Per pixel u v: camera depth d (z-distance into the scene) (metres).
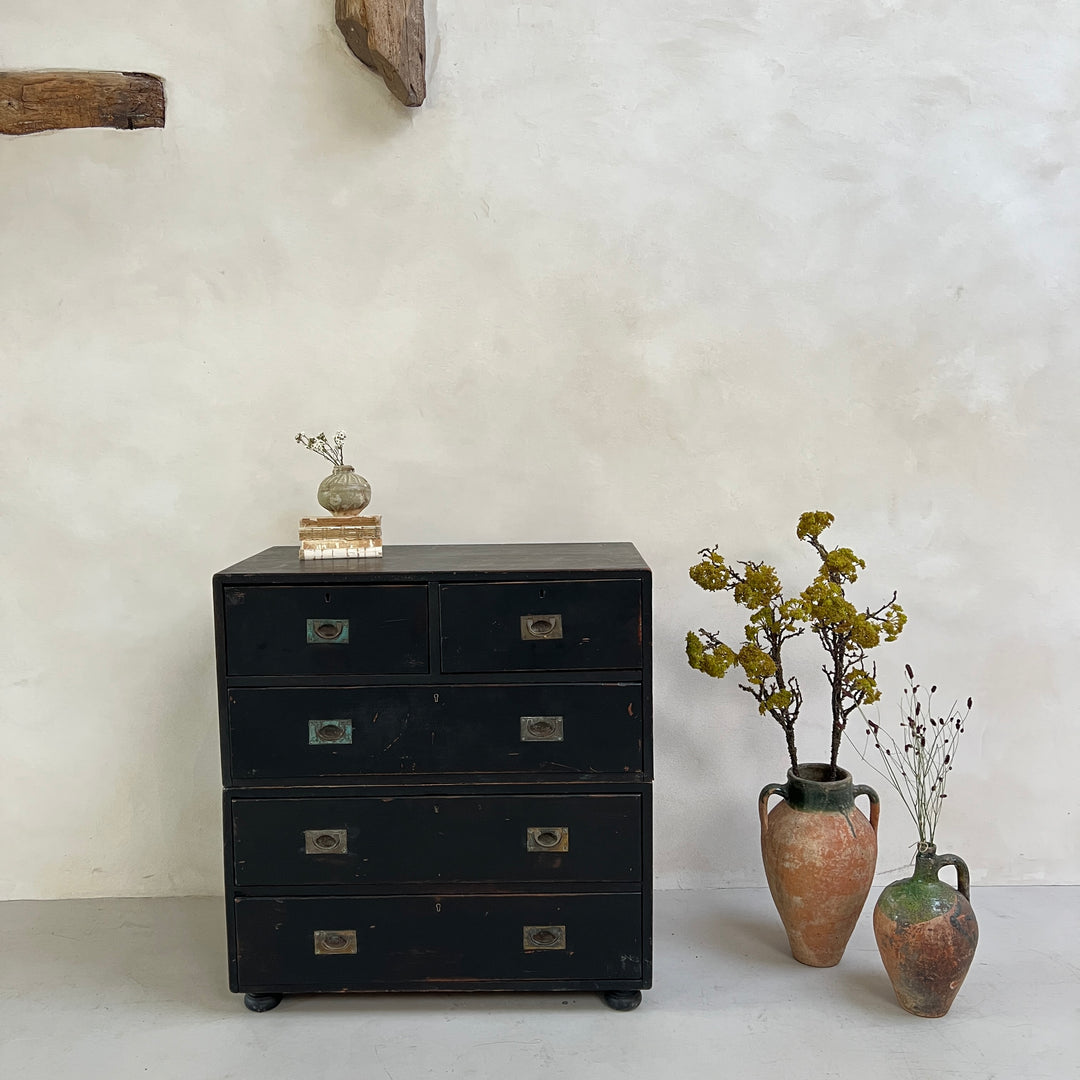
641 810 2.16
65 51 2.57
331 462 2.67
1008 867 2.78
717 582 2.37
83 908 2.69
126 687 2.71
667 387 2.67
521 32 2.59
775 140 2.62
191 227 2.61
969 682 2.74
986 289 2.66
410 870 2.17
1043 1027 2.11
